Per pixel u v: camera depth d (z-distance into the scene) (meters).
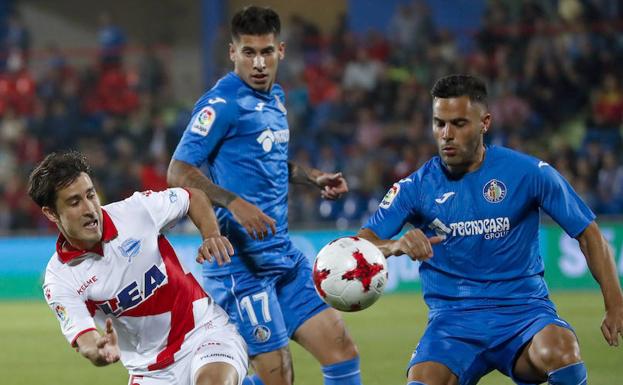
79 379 29.50
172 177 19.53
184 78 79.25
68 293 16.55
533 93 66.44
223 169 20.38
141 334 17.33
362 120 64.69
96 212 16.16
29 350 35.81
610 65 67.06
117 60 72.88
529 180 18.00
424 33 70.06
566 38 68.69
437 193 18.23
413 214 18.56
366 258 17.08
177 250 52.22
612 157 57.78
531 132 64.75
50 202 15.94
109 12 80.31
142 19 80.19
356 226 55.66
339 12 78.12
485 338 17.62
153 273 17.05
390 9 76.88
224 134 20.06
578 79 66.62
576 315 40.66
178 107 71.50
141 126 66.50
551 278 51.47
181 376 17.41
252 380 20.66
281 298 20.62
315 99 68.56
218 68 68.81
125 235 16.80
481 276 18.14
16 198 61.09
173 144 65.06
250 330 20.30
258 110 20.27
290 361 20.48
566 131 65.31
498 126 64.75
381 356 31.80
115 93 70.75
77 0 80.38
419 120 63.97
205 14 75.00
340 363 20.09
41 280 53.84
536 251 18.41
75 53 73.19
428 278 18.59
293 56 69.94
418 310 44.66
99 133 67.00
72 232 16.11
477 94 17.59
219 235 17.41
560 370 16.66
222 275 20.53
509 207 17.98
